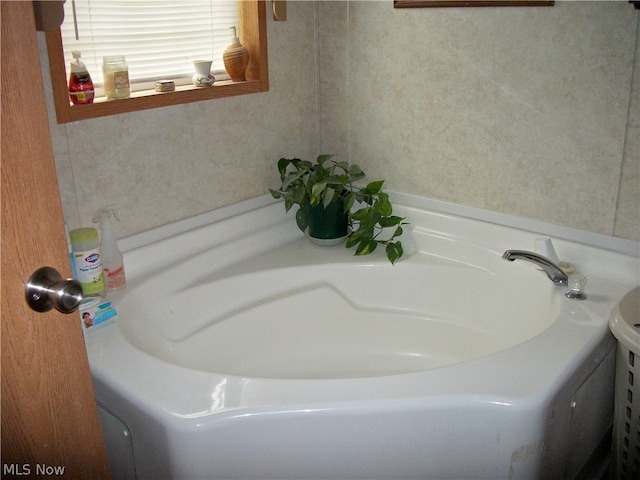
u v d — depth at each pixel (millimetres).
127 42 1752
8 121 852
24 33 859
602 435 1689
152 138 1796
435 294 1976
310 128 2256
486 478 1309
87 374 1026
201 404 1246
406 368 1921
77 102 1581
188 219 1938
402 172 2123
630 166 1640
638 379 1400
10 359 900
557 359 1373
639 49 1542
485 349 1873
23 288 897
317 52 2195
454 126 1945
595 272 1732
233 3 1980
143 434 1292
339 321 2018
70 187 1639
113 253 1667
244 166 2070
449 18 1854
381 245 2123
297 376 1891
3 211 858
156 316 1750
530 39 1719
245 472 1260
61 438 1000
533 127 1782
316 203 2023
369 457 1265
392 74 2037
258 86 2000
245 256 2037
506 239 1893
